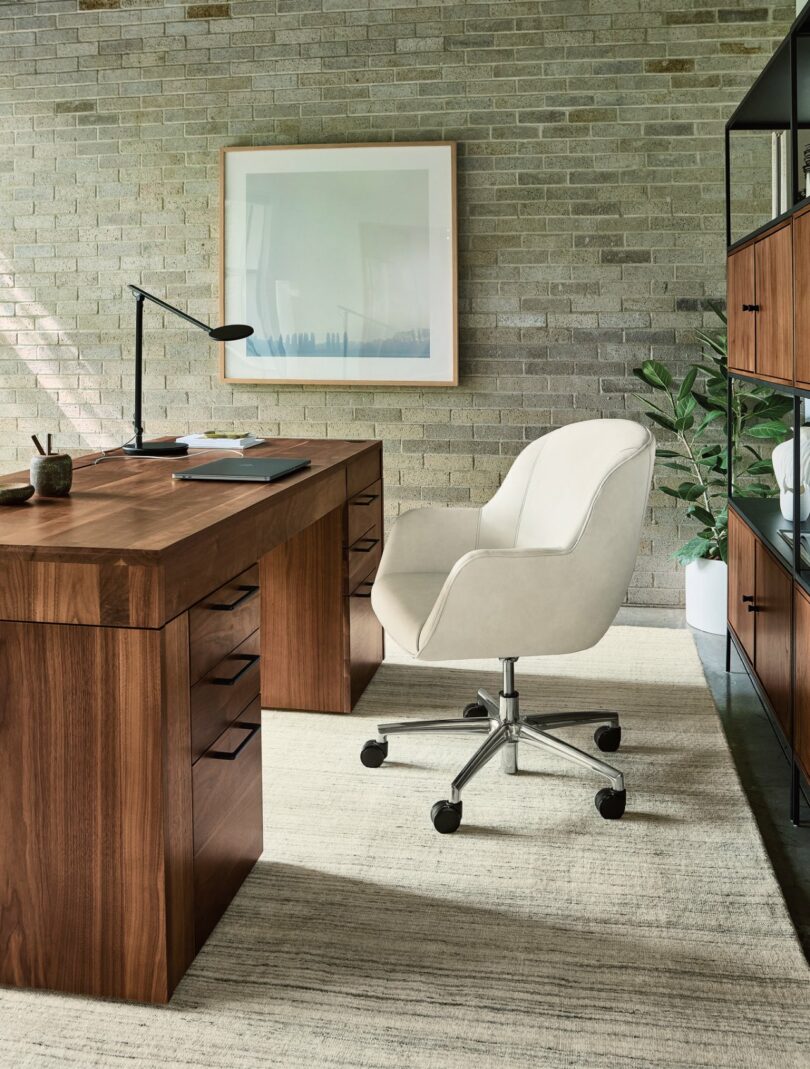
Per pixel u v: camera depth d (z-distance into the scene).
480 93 4.05
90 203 4.35
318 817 2.27
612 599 2.26
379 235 4.15
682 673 3.28
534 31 4.00
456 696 3.06
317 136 4.18
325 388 4.30
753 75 3.90
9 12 4.32
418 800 2.36
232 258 4.26
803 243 2.05
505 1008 1.59
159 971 1.60
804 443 2.77
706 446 3.96
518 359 4.16
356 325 4.21
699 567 3.78
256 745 2.04
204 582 1.71
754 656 2.77
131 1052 1.50
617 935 1.80
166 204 4.30
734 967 1.70
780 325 2.34
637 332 4.07
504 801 2.35
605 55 3.97
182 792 1.64
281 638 2.94
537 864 2.05
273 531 2.12
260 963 1.72
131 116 4.28
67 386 4.48
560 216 4.06
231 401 4.38
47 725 1.57
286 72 4.16
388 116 4.12
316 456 2.82
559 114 4.02
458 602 2.16
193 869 1.70
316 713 2.94
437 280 4.12
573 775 2.50
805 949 1.77
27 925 1.64
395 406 4.26
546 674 3.27
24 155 4.37
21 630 1.56
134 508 1.92
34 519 1.79
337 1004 1.61
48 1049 1.51
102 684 1.54
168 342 4.37
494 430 4.20
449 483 4.26
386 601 2.46
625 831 2.20
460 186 4.11
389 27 4.08
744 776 2.50
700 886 1.96
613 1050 1.49
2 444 4.54
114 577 1.51
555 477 2.62
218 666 1.80
